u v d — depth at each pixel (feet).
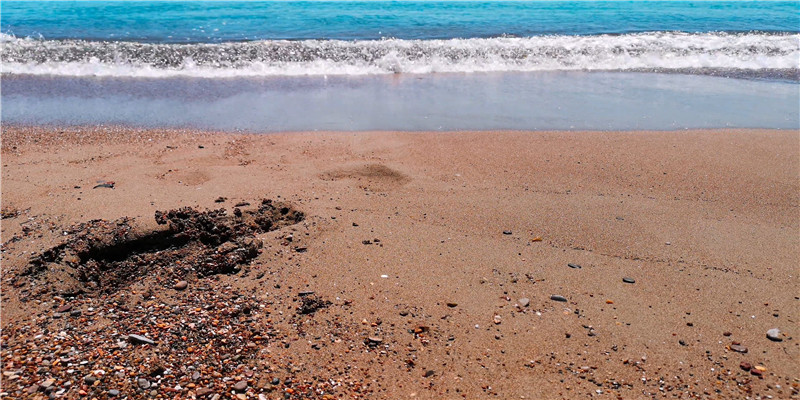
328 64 11.21
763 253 4.57
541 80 10.39
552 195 5.51
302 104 8.45
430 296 4.02
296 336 3.62
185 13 19.26
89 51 11.55
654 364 3.50
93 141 6.66
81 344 3.47
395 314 3.84
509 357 3.53
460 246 4.62
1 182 5.40
